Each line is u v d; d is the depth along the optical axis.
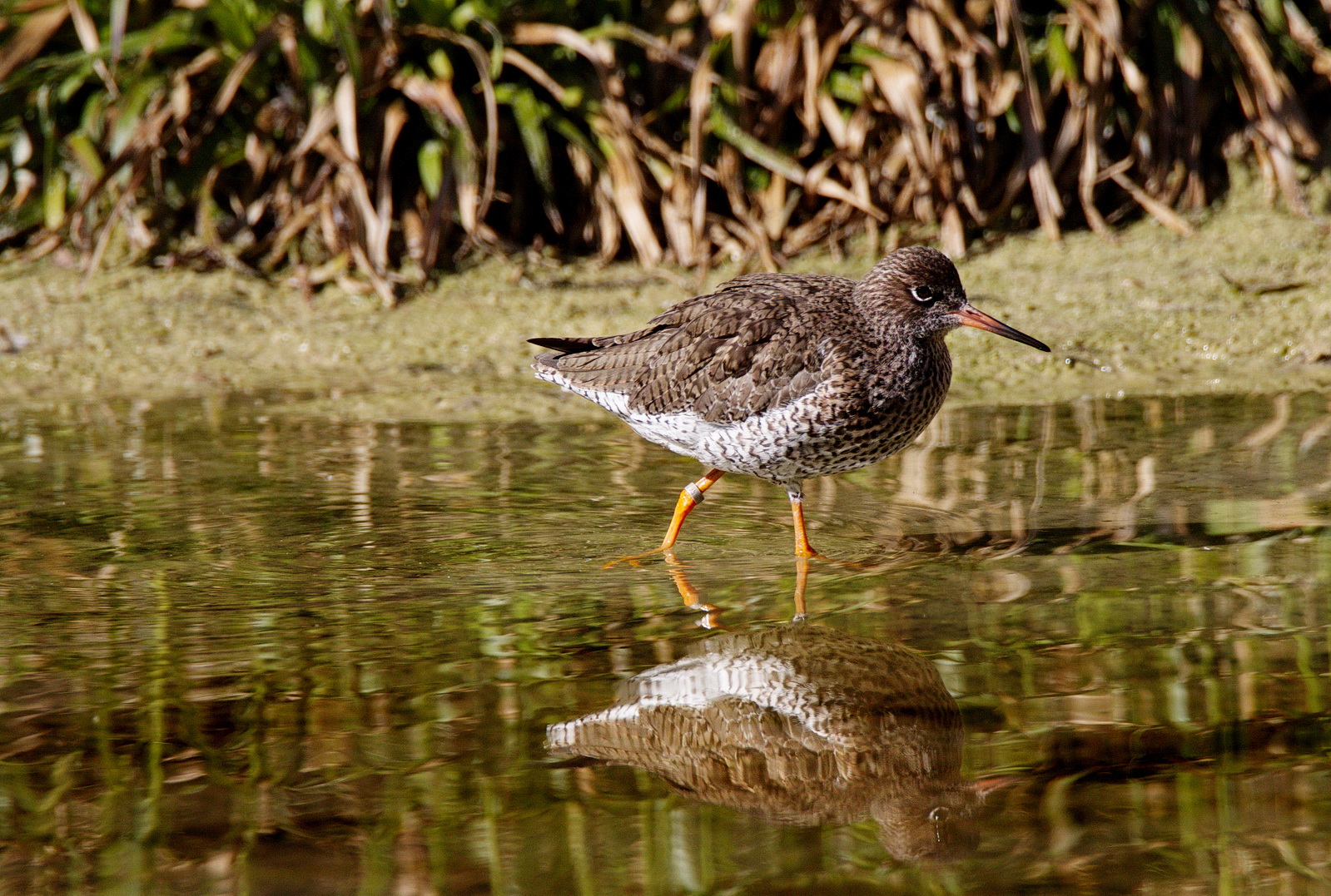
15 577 9.53
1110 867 5.84
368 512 11.02
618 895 5.73
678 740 7.07
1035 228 18.45
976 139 18.11
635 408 11.05
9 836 6.22
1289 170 18.06
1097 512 10.65
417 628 8.59
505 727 7.20
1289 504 10.54
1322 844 5.93
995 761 6.72
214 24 18.73
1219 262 17.16
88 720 7.29
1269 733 6.86
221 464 12.36
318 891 5.80
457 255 18.08
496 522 10.80
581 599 9.12
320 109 17.80
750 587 9.34
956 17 18.33
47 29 18.41
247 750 6.96
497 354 15.96
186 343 16.33
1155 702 7.23
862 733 7.08
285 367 15.77
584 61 18.88
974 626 8.39
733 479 12.10
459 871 5.91
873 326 10.54
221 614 8.84
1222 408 13.52
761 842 6.15
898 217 18.31
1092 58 18.05
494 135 17.42
